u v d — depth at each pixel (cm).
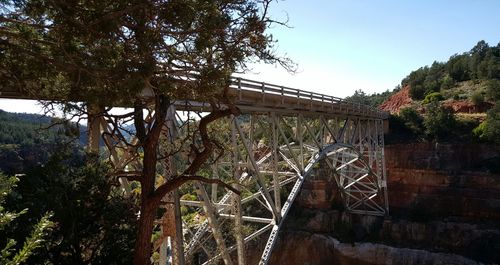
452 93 5556
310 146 2495
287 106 1917
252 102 1647
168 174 1047
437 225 3656
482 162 3897
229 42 751
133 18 639
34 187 820
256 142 2902
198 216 2259
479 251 3438
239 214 1483
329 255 3725
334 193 4069
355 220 3903
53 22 592
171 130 1085
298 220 3984
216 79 733
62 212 805
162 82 719
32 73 617
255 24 750
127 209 930
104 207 892
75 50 593
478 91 5259
